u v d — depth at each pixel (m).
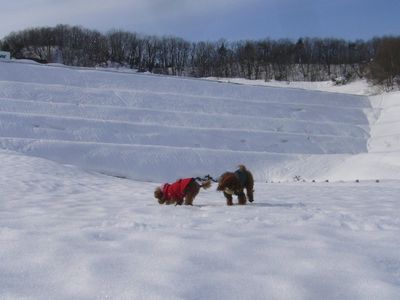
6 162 22.31
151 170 33.66
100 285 4.58
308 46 109.38
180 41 109.44
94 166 32.69
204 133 41.16
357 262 5.28
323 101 54.50
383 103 55.69
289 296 4.32
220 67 104.19
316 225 7.70
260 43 108.31
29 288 4.55
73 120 39.09
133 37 108.00
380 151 40.84
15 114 38.00
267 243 6.17
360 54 107.19
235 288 4.50
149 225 7.64
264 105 50.16
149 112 43.88
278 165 37.00
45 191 15.05
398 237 6.69
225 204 11.58
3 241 6.33
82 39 106.94
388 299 4.23
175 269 5.02
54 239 6.44
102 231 6.99
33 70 49.28
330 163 37.09
